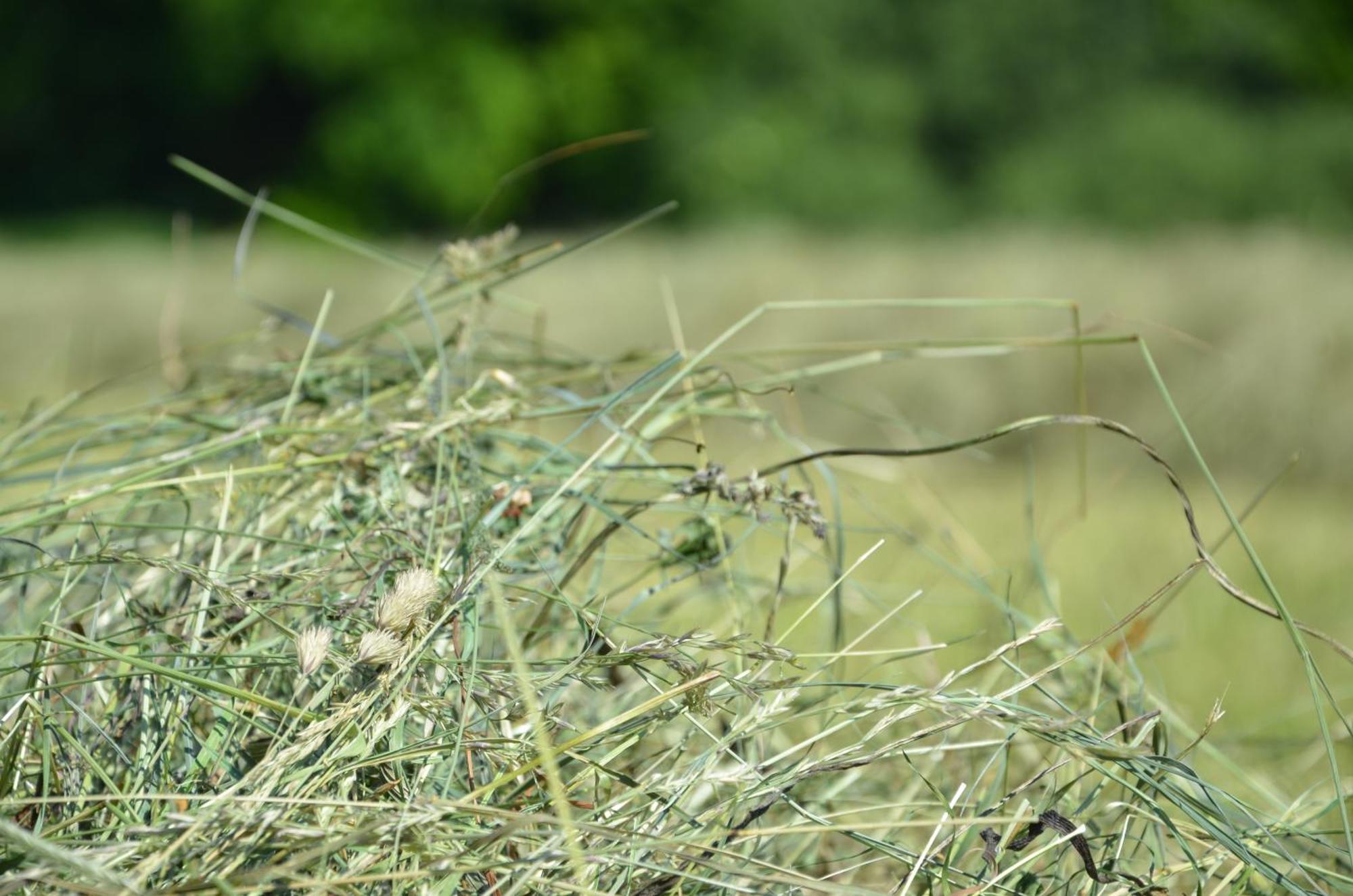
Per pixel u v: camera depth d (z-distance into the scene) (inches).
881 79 621.0
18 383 189.2
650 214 57.2
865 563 76.7
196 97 607.2
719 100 618.2
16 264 313.4
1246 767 58.1
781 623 64.2
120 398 90.7
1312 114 617.6
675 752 50.7
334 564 52.4
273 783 47.3
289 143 620.1
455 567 52.1
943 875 48.3
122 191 631.2
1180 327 168.1
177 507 56.6
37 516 52.1
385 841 47.0
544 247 57.9
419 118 580.1
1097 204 603.8
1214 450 157.3
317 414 57.7
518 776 48.9
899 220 606.2
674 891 47.9
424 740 48.6
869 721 55.6
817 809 52.5
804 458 54.0
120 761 50.3
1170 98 615.8
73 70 615.2
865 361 57.6
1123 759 49.1
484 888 47.5
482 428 56.0
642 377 54.5
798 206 610.5
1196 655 73.9
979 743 50.0
